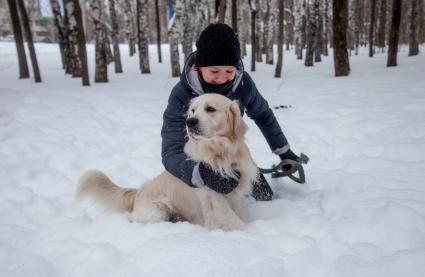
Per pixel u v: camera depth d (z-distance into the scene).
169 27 14.28
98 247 2.29
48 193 3.62
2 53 25.80
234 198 2.70
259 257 2.06
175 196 2.75
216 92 2.78
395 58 12.71
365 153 4.09
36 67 12.20
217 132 2.46
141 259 2.06
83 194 2.94
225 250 2.05
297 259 2.01
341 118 5.37
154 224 2.60
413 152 3.85
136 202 2.90
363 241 2.21
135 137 5.57
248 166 2.61
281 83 9.95
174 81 12.45
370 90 7.56
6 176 3.95
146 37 16.12
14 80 13.04
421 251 1.92
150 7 39.72
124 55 26.12
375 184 3.15
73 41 14.31
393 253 2.03
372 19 19.38
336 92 7.76
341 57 11.11
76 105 7.38
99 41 12.26
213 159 2.47
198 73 2.75
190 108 2.59
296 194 3.27
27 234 2.63
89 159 4.61
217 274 1.84
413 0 17.70
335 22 10.98
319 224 2.43
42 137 5.33
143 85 11.38
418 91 6.91
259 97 3.01
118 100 8.02
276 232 2.44
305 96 7.72
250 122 5.98
